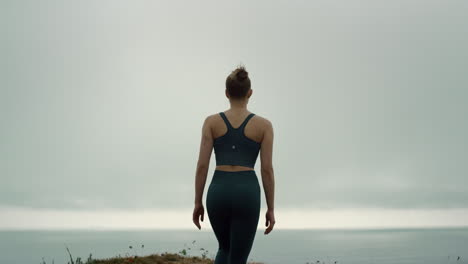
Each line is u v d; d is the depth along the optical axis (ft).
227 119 14.33
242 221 13.88
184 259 30.71
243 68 14.73
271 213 14.34
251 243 14.19
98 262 28.40
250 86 14.65
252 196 13.89
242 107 14.57
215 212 14.02
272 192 14.37
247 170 14.10
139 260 28.96
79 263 28.17
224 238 14.39
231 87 14.49
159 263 28.91
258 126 14.28
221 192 13.89
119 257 29.94
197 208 14.37
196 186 14.39
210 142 14.33
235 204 13.78
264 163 14.23
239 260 14.01
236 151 14.10
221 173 14.07
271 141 14.35
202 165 14.25
